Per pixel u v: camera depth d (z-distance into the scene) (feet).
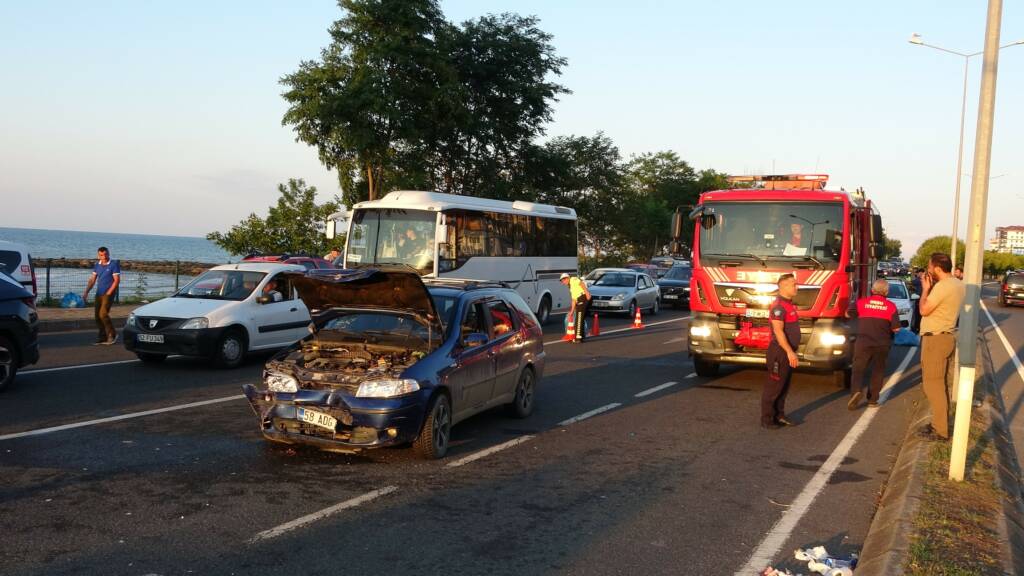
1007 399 41.70
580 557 17.06
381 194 113.19
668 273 113.09
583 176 185.98
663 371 47.65
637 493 22.08
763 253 39.99
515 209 72.13
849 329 39.81
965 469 23.47
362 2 103.04
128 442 25.93
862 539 18.84
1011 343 75.36
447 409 25.81
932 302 28.02
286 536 17.76
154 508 19.44
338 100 98.07
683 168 288.51
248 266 46.62
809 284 38.83
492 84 141.38
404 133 104.17
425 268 61.52
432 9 110.42
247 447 25.76
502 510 20.16
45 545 16.78
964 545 16.99
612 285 91.91
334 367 25.62
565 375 44.96
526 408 32.58
